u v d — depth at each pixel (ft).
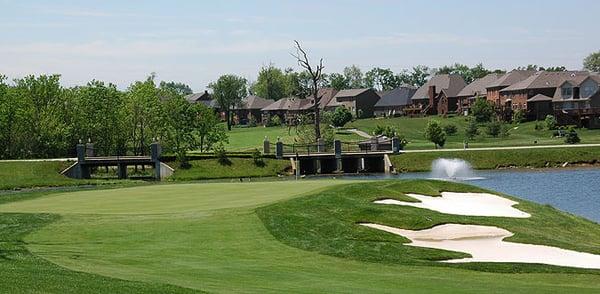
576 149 292.40
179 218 92.22
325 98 638.94
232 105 633.61
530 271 68.23
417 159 288.51
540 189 204.54
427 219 98.17
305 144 311.68
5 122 295.28
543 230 100.68
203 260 69.72
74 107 320.29
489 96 508.94
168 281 57.16
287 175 272.31
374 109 611.88
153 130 319.88
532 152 291.17
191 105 327.67
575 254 81.97
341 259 72.54
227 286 55.88
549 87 460.96
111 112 319.88
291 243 79.25
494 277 64.54
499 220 101.76
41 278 53.98
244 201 107.96
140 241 79.25
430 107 551.18
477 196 126.82
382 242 84.58
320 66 346.33
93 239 80.12
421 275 64.80
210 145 326.44
